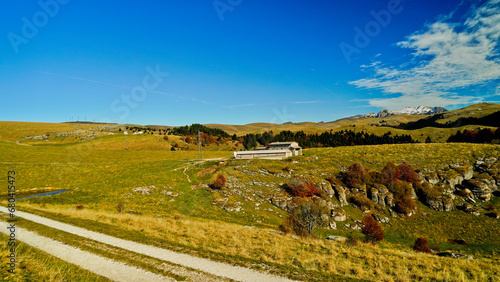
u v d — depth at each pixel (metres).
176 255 18.67
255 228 36.59
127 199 57.06
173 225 29.44
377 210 58.94
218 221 45.75
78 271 14.92
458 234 49.59
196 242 22.62
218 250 20.47
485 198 59.09
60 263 15.72
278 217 54.34
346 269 18.03
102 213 35.38
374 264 19.62
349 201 61.75
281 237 27.42
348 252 22.75
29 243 19.48
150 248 19.97
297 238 28.00
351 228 52.22
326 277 16.12
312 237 31.02
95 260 16.95
